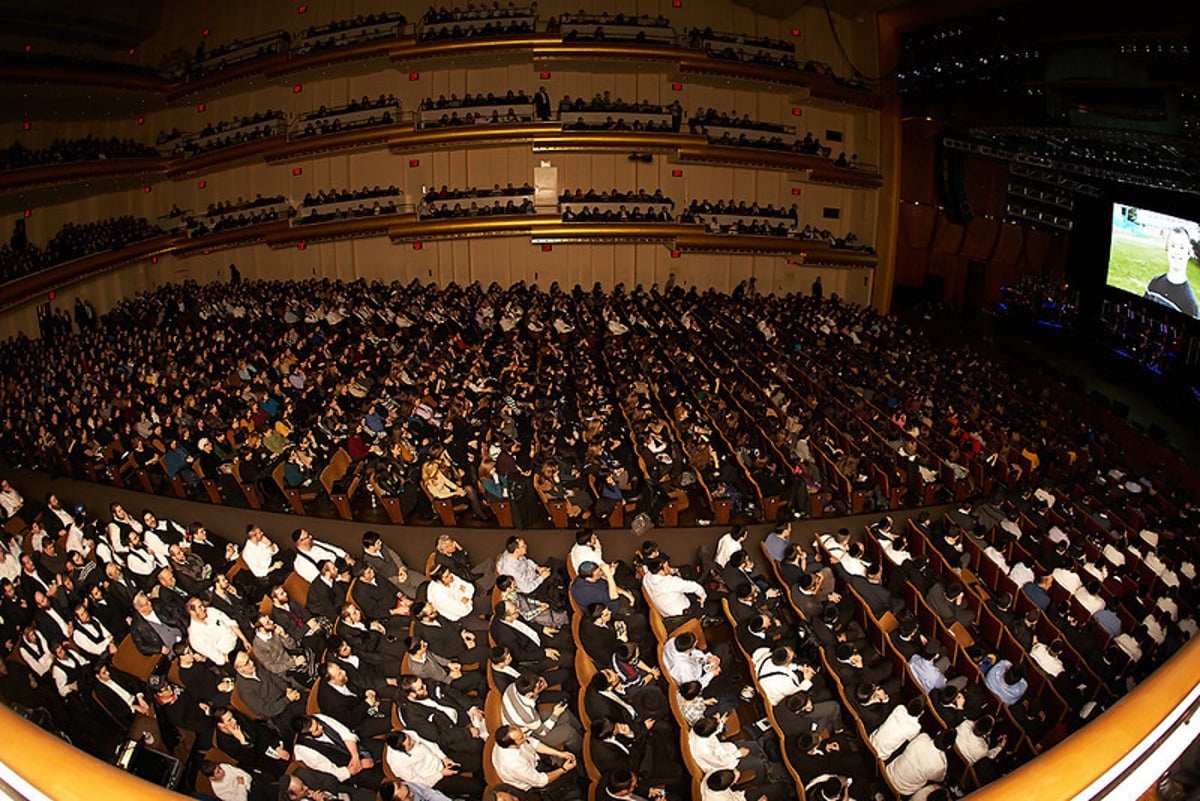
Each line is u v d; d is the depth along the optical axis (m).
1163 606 10.77
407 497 12.27
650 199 28.66
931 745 7.21
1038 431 17.50
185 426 14.58
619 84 30.22
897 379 20.86
